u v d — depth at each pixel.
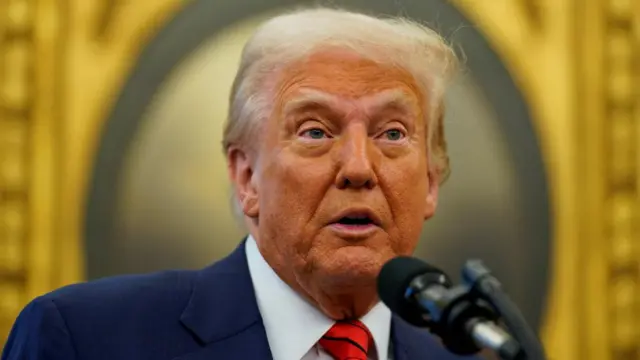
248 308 1.62
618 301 3.44
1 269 3.07
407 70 1.62
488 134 3.39
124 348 1.50
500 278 3.36
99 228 3.12
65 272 3.09
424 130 1.67
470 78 3.40
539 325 3.39
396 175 1.55
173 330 1.55
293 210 1.54
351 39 1.58
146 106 3.18
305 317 1.62
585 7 3.53
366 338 1.63
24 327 1.53
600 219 3.46
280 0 3.27
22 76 3.13
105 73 3.18
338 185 1.52
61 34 3.17
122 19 3.21
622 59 3.54
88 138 3.15
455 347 1.12
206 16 3.24
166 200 3.17
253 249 1.70
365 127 1.55
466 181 3.36
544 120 3.46
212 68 3.23
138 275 1.67
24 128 3.12
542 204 3.41
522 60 3.46
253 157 1.66
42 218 3.10
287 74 1.59
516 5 3.47
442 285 1.17
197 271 1.71
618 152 3.50
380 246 1.53
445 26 3.38
